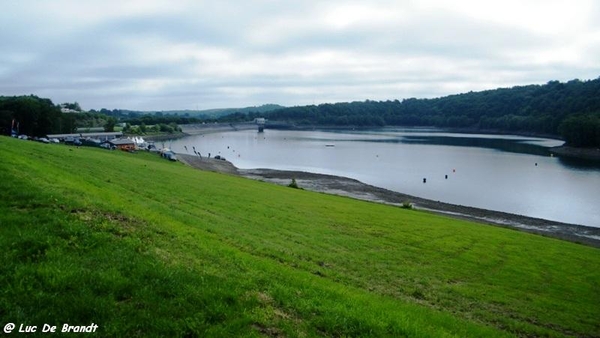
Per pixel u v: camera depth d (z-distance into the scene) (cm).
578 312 1717
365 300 1176
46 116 11475
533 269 2248
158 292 864
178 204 2314
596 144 12112
